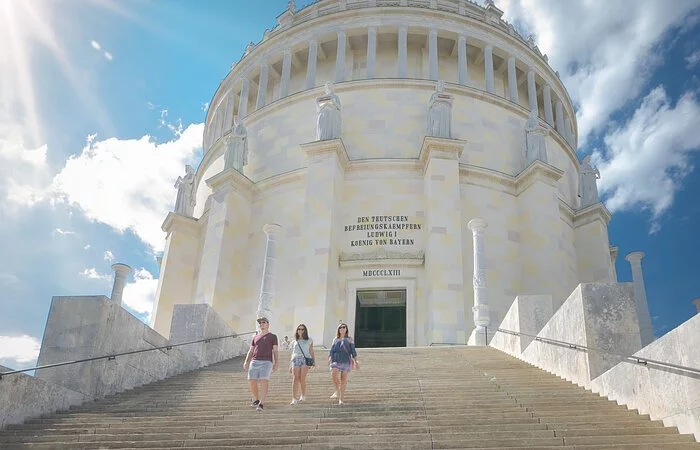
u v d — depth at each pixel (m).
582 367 12.34
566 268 33.69
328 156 31.45
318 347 26.78
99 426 10.70
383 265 30.14
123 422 10.90
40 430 10.39
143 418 11.00
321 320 27.44
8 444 9.59
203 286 31.81
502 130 36.41
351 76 38.88
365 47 39.62
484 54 39.06
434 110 32.88
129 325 14.39
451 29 38.41
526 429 9.47
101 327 13.41
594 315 12.27
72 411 11.96
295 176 33.94
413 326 28.78
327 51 40.34
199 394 13.28
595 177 38.81
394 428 9.69
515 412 10.47
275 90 42.16
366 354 18.11
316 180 31.02
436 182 30.55
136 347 14.57
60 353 13.15
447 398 11.78
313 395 12.87
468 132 35.34
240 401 12.31
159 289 36.47
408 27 38.06
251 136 38.38
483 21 39.19
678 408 8.99
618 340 12.04
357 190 32.44
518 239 32.91
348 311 29.39
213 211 33.91
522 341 16.62
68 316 13.48
